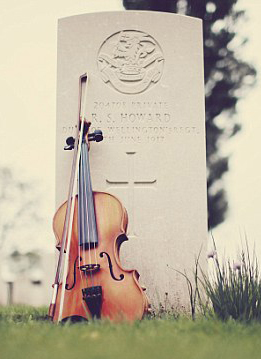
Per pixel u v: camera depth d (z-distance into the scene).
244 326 1.81
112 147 2.39
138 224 2.36
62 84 2.42
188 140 2.40
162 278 2.33
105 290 1.92
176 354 1.49
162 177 2.39
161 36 2.45
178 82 2.43
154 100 2.42
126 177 2.38
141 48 2.44
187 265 2.34
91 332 1.69
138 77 2.43
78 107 2.36
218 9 3.88
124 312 1.89
